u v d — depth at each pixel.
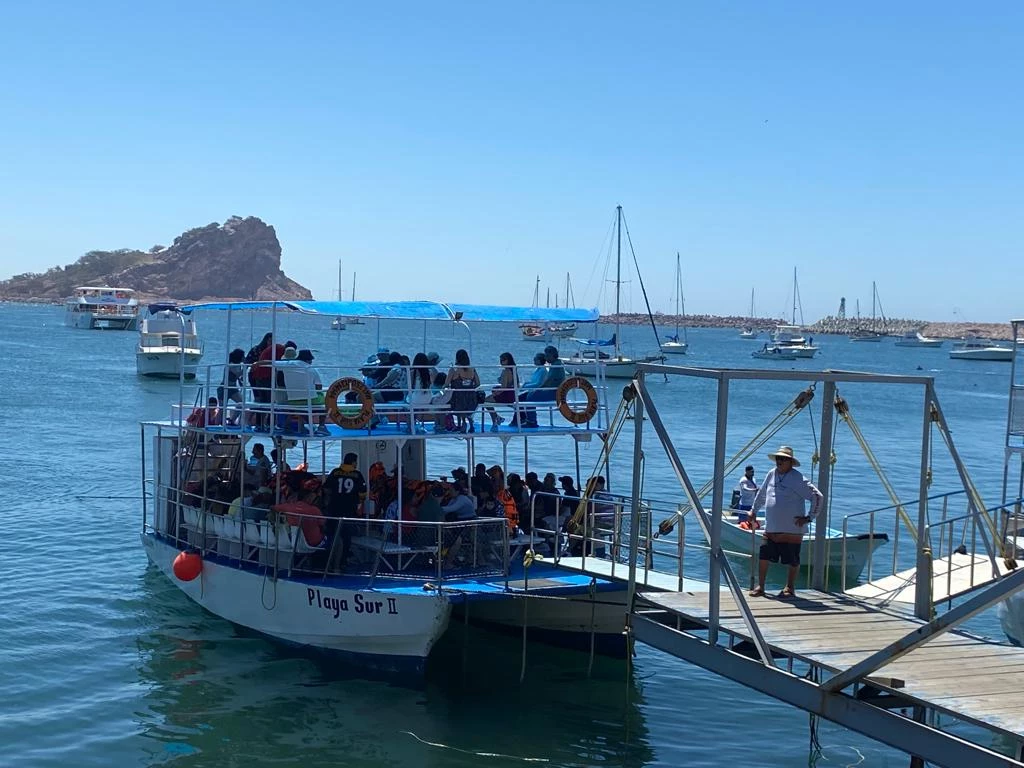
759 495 14.90
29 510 30.52
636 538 14.22
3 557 24.80
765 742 15.18
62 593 21.58
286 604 17.66
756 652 13.35
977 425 68.75
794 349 150.88
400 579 17.08
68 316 188.75
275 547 17.61
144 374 81.12
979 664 11.73
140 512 30.52
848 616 13.56
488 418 21.56
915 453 52.28
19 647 18.14
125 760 13.88
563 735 15.11
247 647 18.23
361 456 20.42
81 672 17.02
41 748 14.15
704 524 12.89
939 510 34.84
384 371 20.31
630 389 14.68
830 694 11.29
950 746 10.13
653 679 17.52
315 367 18.52
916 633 10.34
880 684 10.95
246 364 18.47
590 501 17.75
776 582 24.05
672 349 133.25
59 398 65.75
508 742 14.77
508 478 19.94
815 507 14.59
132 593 21.59
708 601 14.23
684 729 15.51
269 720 15.27
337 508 17.69
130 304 178.50
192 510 20.19
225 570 18.98
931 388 14.12
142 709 15.57
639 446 14.27
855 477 42.94
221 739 14.59
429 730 15.05
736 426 62.72
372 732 14.96
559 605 17.91
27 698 15.89
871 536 17.66
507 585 16.77
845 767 14.33
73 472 37.69
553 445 49.66
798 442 55.28
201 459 21.05
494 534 18.09
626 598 16.92
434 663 17.72
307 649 17.64
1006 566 17.48
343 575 17.61
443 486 18.97
